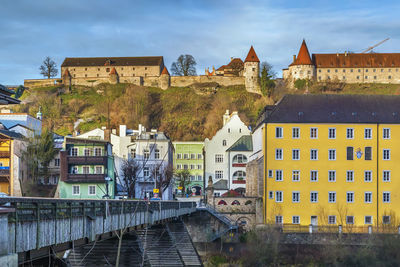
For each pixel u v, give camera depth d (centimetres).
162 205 7769
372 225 10644
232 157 14950
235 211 11231
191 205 10688
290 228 10338
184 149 17088
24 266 3850
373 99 11712
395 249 9375
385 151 11200
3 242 2712
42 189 10788
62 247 3866
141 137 13850
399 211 11106
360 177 11138
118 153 14175
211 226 10912
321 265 9250
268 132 11156
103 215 4691
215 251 9781
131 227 5962
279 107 11412
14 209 2808
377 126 11225
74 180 10506
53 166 11250
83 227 4181
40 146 11012
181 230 9175
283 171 11100
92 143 10975
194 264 8712
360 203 11094
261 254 9344
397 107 11569
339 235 9806
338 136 11188
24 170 10831
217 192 14875
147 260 6775
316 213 11038
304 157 11131
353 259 9244
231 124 15325
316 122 11162
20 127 11975
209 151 15250
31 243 3219
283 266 9250
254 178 11981
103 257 5988
